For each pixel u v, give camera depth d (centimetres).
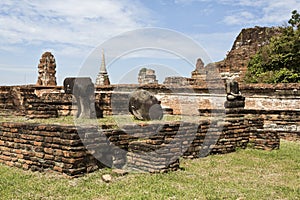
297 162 872
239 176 725
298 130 1316
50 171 670
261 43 2130
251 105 1448
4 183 600
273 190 618
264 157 930
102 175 656
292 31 1700
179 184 632
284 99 1370
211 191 592
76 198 534
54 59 1728
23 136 719
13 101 1168
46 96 1087
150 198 539
